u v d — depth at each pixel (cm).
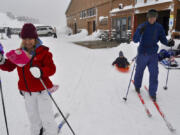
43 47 176
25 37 167
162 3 1024
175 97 347
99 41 1877
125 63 593
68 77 494
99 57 848
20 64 168
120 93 372
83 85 426
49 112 193
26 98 188
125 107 307
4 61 180
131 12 1383
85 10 2836
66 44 1384
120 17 1602
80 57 837
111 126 251
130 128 246
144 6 1198
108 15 1886
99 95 362
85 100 338
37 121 201
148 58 329
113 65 635
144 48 329
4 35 2912
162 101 329
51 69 177
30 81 178
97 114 284
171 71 540
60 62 702
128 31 1449
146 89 388
